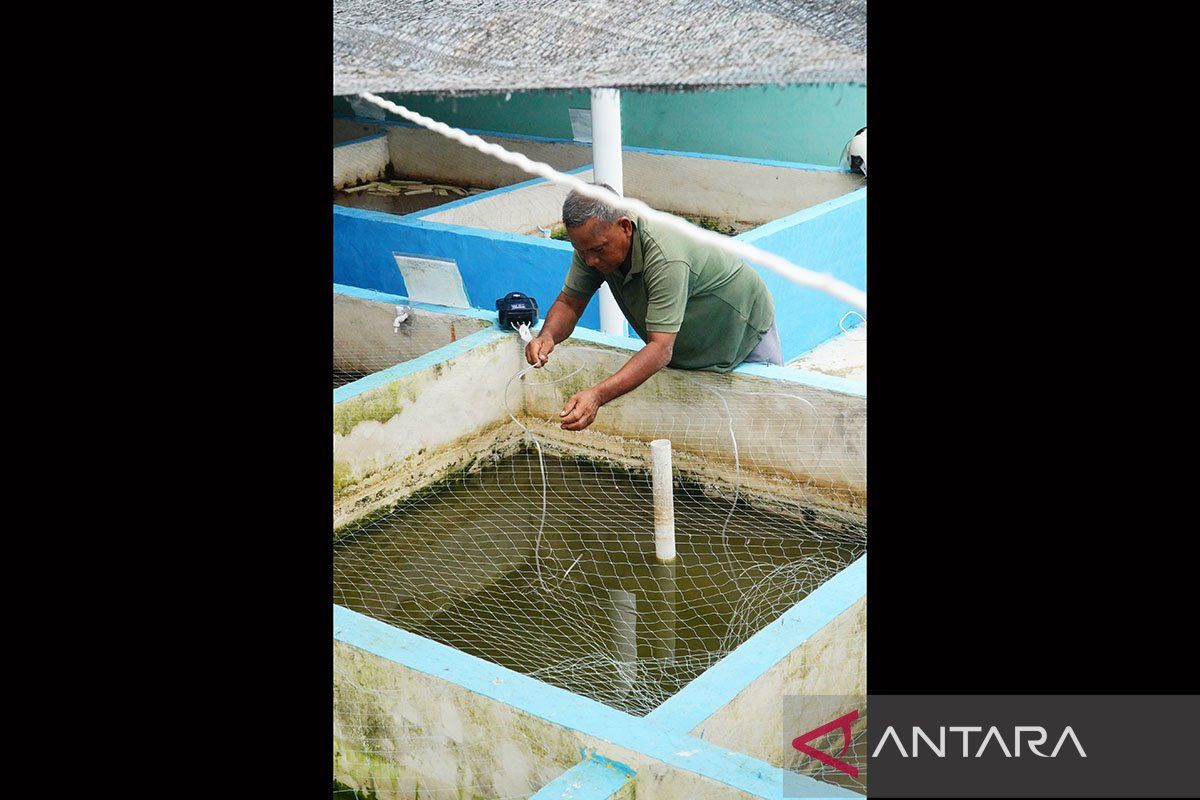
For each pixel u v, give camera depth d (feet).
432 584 9.62
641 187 19.67
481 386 11.37
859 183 17.40
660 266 9.39
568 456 11.66
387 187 22.33
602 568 9.69
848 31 2.67
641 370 9.37
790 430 10.22
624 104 20.45
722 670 6.47
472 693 6.33
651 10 2.77
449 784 6.71
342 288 12.98
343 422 10.20
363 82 3.04
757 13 2.72
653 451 9.34
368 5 3.14
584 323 13.83
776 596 9.07
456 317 12.05
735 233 18.88
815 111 18.76
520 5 2.93
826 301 14.71
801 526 10.22
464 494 11.09
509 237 14.29
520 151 20.66
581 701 6.20
